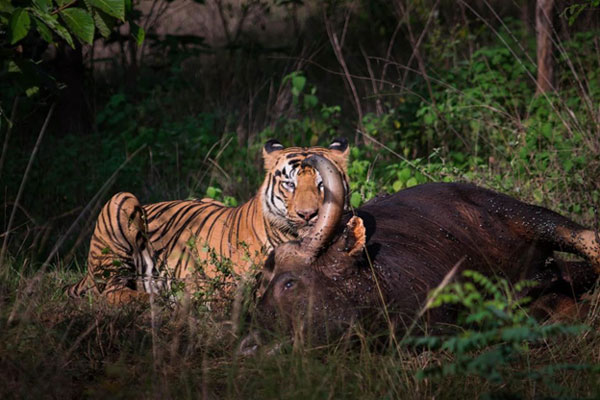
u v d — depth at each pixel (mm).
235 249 10977
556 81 17453
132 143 16359
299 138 16609
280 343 7871
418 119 16578
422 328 8375
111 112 18156
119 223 11312
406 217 9695
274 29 26609
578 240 9984
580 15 20891
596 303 9625
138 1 22062
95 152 16438
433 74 18891
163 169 15836
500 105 16531
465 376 7754
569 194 12797
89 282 11188
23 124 17203
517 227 10156
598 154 13289
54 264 12281
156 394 7348
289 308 8062
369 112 18922
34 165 15148
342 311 8078
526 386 7672
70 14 10227
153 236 11656
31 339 8312
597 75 17531
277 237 10734
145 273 11484
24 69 11352
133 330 9094
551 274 10359
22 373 7602
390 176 13891
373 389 7484
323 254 8305
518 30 22797
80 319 9258
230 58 22891
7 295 9453
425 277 8859
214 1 26859
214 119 18281
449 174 13375
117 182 14969
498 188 12945
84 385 8000
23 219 13539
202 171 15695
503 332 6645
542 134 14453
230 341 8719
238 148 16344
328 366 7664
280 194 10633
